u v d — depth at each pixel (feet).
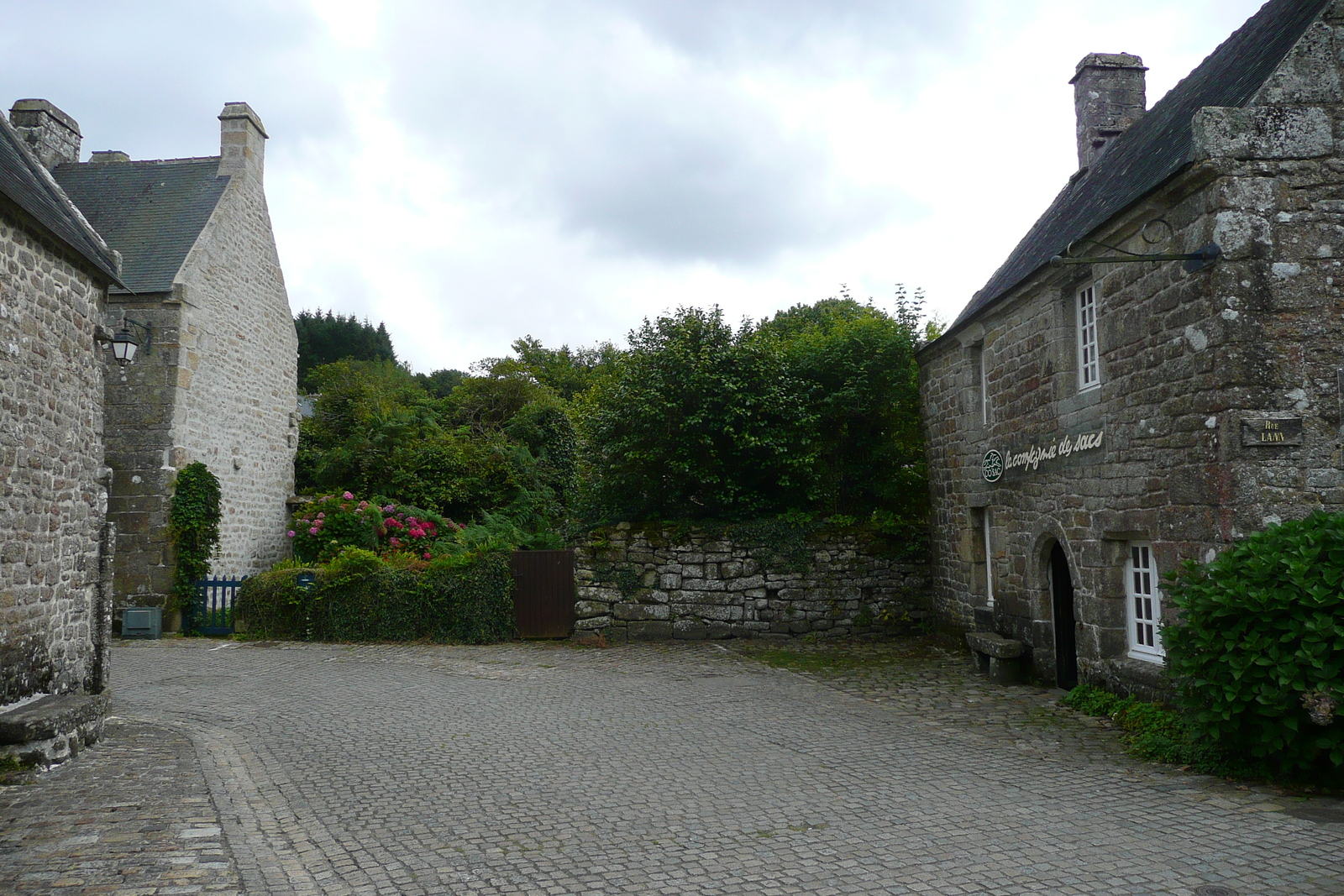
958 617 44.29
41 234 24.70
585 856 15.93
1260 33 29.50
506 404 82.64
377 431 68.54
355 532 57.52
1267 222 23.17
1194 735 21.07
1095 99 41.96
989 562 40.37
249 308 60.95
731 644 46.52
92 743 23.95
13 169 25.80
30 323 24.25
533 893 14.20
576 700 31.76
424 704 31.07
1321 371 22.84
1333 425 22.68
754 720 28.45
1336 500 22.54
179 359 51.78
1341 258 23.16
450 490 66.33
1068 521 31.94
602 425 48.47
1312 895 13.56
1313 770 19.38
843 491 51.60
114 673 37.73
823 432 51.01
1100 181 36.47
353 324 141.08
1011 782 20.77
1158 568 26.63
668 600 47.91
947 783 20.79
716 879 14.79
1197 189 24.07
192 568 50.90
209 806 18.56
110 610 29.60
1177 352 25.11
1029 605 35.42
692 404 48.08
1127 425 27.73
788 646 46.03
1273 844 15.79
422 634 47.75
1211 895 13.73
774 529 48.44
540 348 124.77
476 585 47.65
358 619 47.83
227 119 61.26
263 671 38.34
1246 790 19.27
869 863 15.46
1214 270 23.36
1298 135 23.40
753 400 46.93
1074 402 31.37
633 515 49.52
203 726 27.35
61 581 26.11
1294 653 18.29
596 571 47.96
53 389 25.58
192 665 39.83
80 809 18.19
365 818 18.13
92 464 28.25
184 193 59.06
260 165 63.72
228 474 57.52
